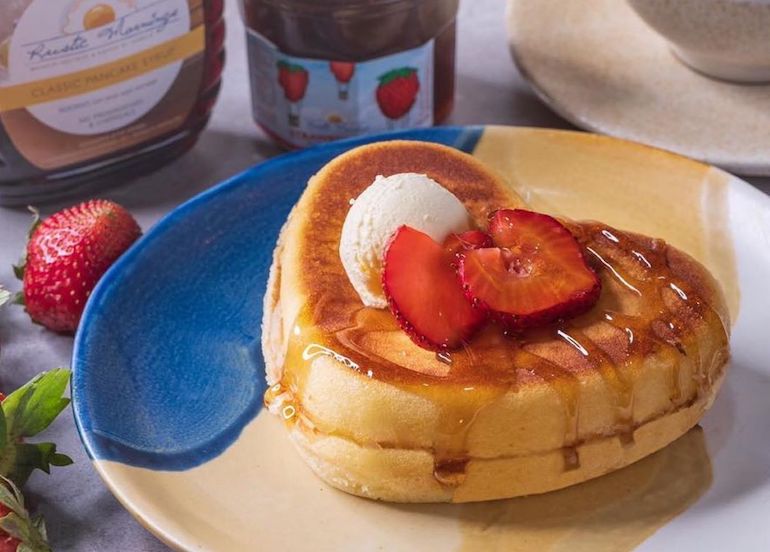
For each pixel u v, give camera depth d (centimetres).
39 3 62
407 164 62
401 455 55
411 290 56
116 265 61
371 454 55
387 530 55
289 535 55
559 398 54
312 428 56
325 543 55
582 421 55
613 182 65
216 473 56
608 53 72
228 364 60
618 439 55
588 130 69
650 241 59
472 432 54
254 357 60
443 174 61
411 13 65
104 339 60
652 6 68
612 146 66
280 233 62
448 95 69
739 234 63
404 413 54
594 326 56
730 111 69
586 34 73
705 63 70
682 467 56
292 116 68
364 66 66
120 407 58
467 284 55
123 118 66
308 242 59
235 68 76
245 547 54
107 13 64
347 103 67
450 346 55
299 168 65
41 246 63
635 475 56
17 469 56
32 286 62
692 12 68
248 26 67
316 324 56
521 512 56
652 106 69
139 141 68
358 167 62
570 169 66
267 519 55
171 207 68
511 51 72
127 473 55
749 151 67
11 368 62
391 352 56
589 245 58
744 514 55
